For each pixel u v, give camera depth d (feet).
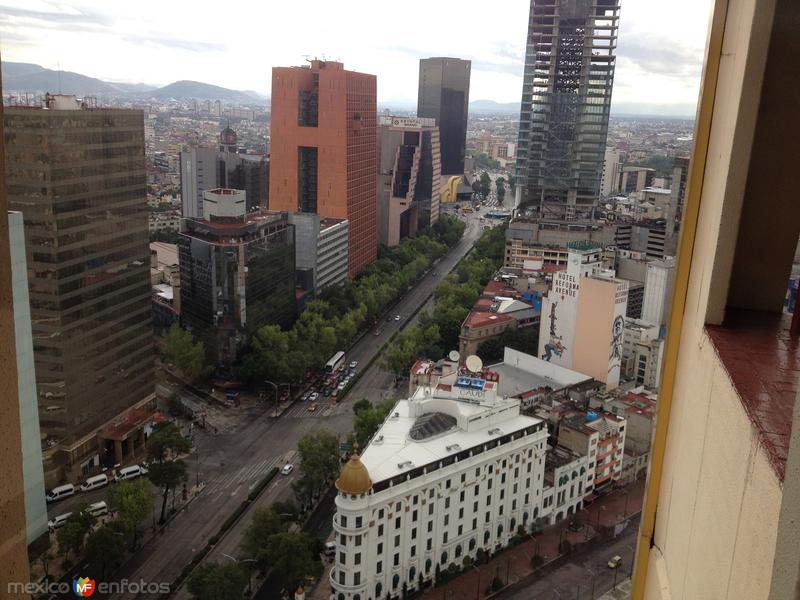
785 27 35.99
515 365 506.48
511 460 331.36
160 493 380.78
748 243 39.83
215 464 413.59
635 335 529.04
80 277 370.94
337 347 591.78
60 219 351.46
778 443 23.95
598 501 391.24
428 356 561.84
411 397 353.31
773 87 37.04
